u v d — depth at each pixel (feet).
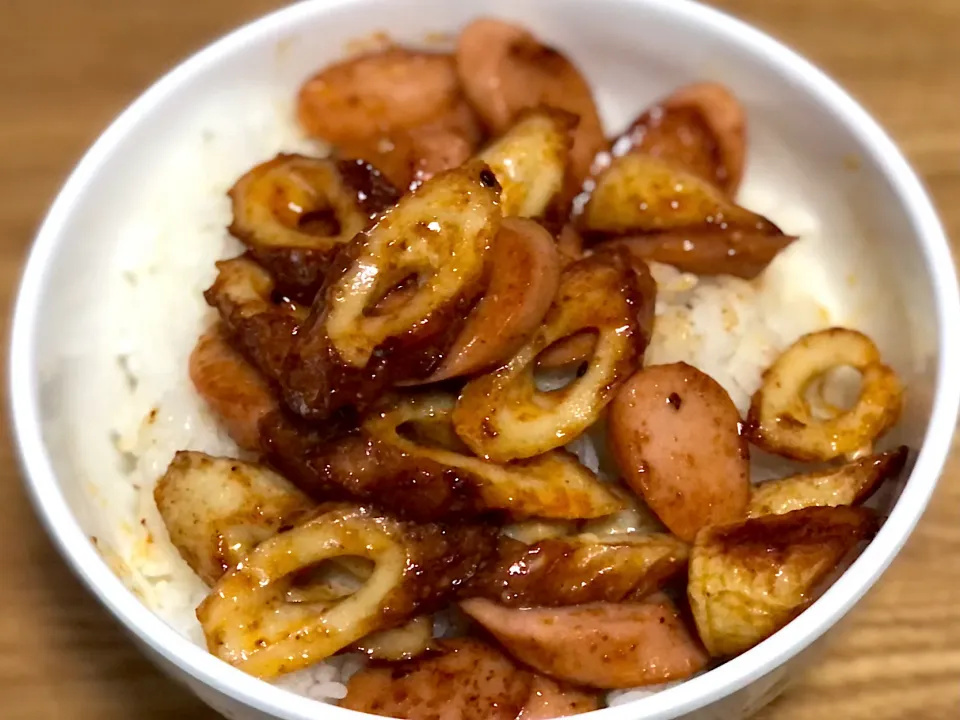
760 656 0.54
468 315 0.62
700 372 0.68
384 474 0.60
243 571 0.60
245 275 0.70
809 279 0.80
